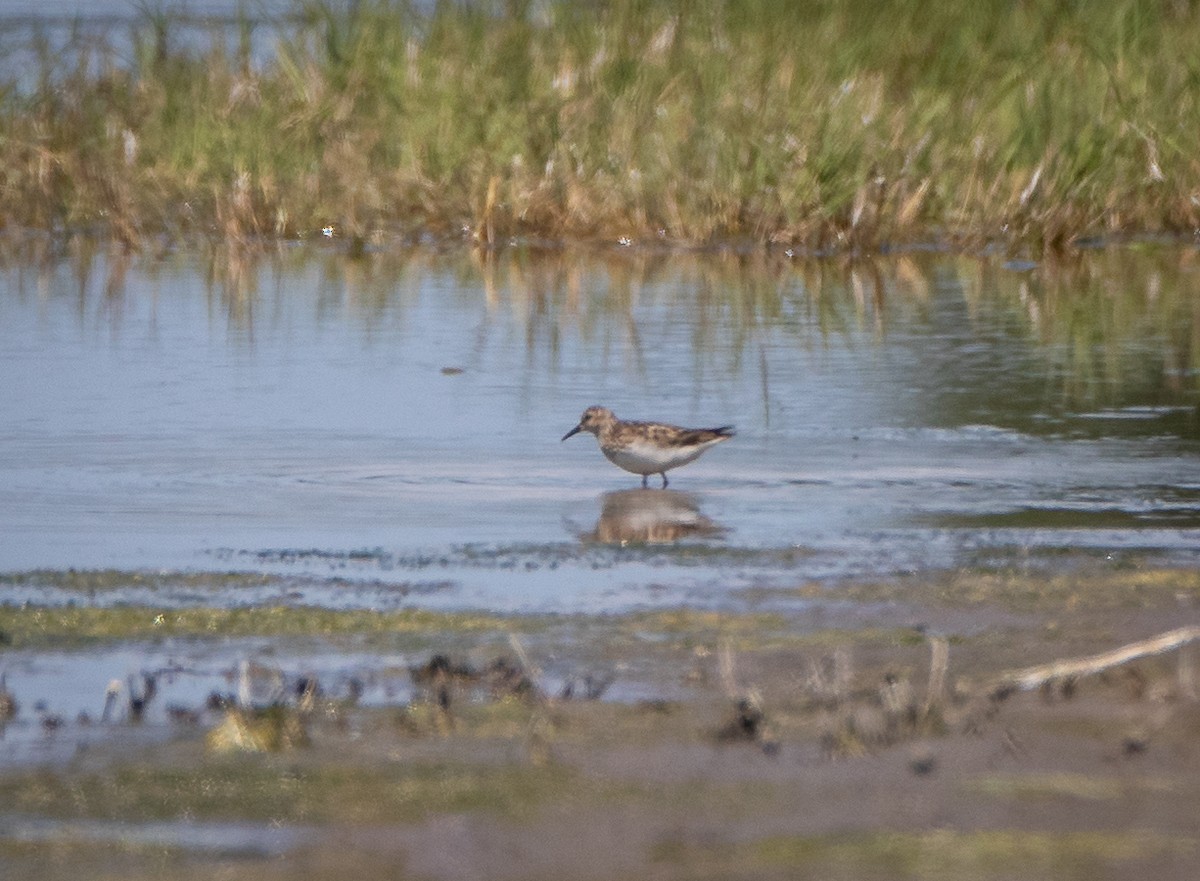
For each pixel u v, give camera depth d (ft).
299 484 45.27
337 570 37.83
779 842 24.38
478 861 23.82
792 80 86.07
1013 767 27.02
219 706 29.60
